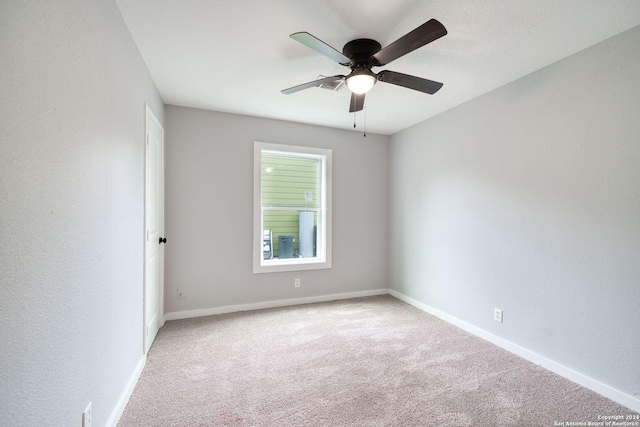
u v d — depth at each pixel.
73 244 1.09
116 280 1.54
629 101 1.70
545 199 2.14
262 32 1.79
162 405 1.67
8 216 0.77
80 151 1.14
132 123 1.81
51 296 0.96
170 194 2.99
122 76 1.61
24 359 0.83
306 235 3.74
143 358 2.09
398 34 1.79
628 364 1.70
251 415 1.60
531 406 1.69
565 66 2.02
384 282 4.06
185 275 3.06
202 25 1.71
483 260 2.64
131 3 1.51
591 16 1.60
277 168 3.59
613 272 1.77
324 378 1.96
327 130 3.71
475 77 2.33
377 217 4.01
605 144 1.81
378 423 1.54
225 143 3.21
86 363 1.19
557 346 2.05
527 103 2.27
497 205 2.51
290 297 3.54
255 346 2.43
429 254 3.31
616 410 1.66
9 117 0.77
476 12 1.58
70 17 1.06
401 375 2.00
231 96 2.77
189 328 2.78
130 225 1.77
